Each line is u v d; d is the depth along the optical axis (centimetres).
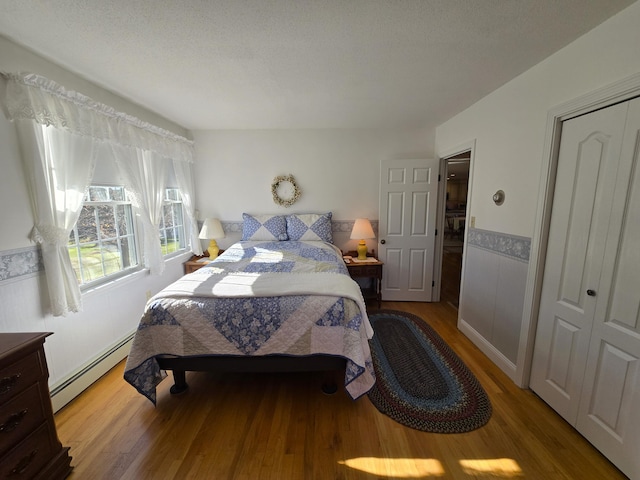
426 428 158
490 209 229
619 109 129
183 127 339
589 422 147
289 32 146
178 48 161
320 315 172
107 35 148
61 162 173
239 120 311
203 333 170
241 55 169
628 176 127
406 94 233
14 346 111
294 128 348
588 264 147
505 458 140
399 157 352
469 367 218
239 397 185
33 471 118
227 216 368
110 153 228
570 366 159
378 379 202
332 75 197
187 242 362
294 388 194
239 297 176
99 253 223
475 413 169
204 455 142
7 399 108
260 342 170
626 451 129
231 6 125
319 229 341
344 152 353
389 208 346
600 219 140
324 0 121
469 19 135
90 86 205
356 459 140
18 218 155
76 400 182
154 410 173
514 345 202
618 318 132
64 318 181
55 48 159
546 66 170
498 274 219
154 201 270
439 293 360
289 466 136
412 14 131
